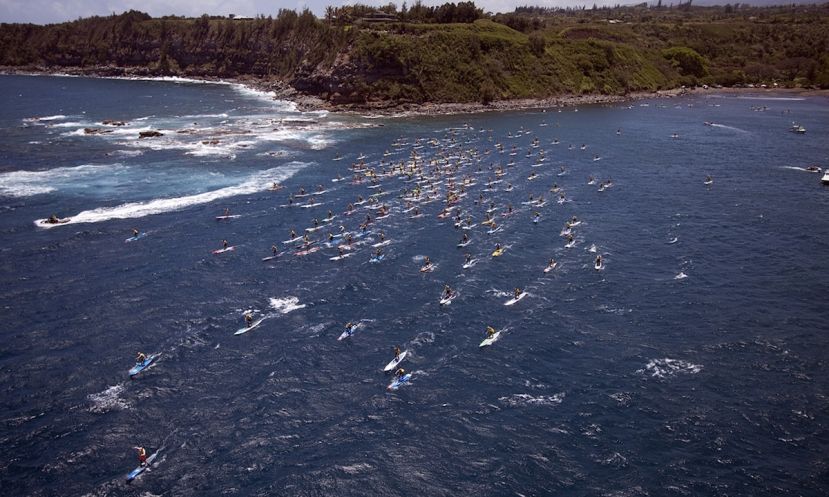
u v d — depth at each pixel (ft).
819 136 585.22
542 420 172.45
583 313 232.32
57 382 188.55
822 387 184.65
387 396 184.14
